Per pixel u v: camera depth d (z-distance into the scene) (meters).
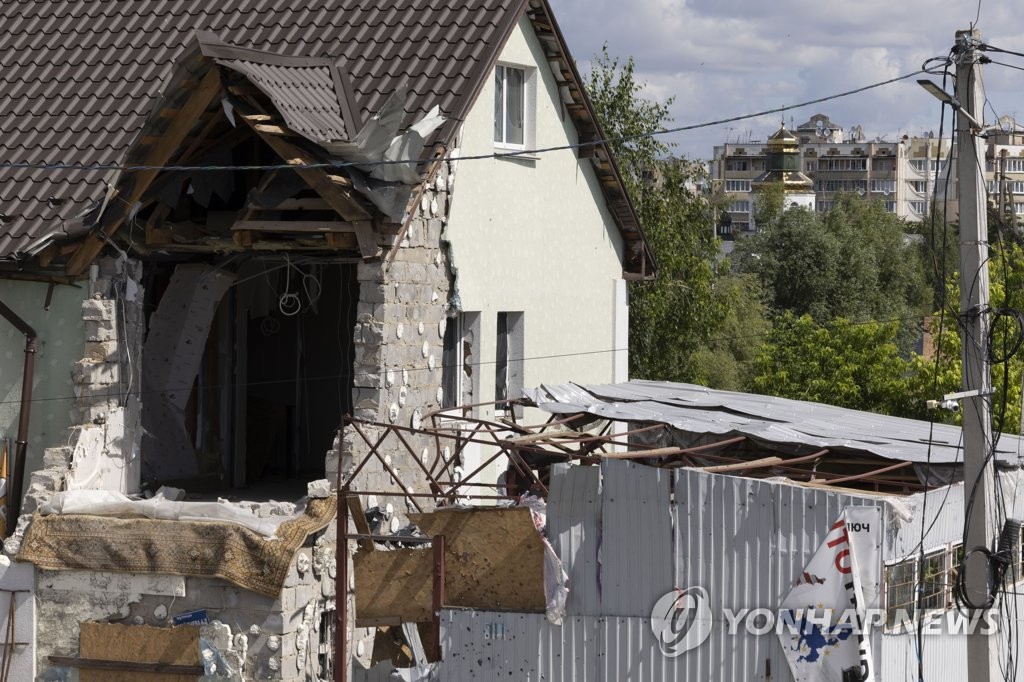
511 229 25.30
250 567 17.47
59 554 18.06
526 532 17.16
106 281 19.97
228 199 20.86
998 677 16.59
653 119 43.03
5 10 24.97
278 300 25.34
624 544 16.77
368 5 23.47
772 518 16.14
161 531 17.81
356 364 20.02
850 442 20.44
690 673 16.47
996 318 15.45
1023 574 19.86
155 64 22.98
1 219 20.38
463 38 22.41
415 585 17.70
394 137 18.86
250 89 18.58
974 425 15.06
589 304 28.84
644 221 42.66
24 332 20.09
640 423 22.23
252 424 24.88
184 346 22.00
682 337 44.19
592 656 16.84
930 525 17.08
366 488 19.80
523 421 26.05
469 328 24.27
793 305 71.06
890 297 72.44
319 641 18.62
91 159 21.22
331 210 19.70
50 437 20.14
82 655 18.06
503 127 25.41
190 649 17.70
